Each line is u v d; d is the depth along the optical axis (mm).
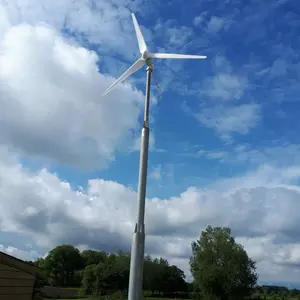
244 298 65125
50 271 105875
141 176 11797
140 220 11367
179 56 18609
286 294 88438
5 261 18031
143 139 12141
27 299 17750
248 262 65125
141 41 18906
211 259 65562
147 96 12812
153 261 84688
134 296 10703
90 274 71562
